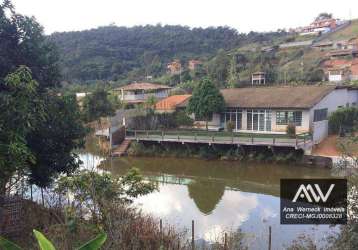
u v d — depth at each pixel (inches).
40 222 441.7
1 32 508.1
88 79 3243.1
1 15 510.9
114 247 319.0
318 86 1437.0
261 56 3223.4
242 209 752.3
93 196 398.6
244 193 878.4
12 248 167.5
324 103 1341.0
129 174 563.2
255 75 2529.5
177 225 641.6
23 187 465.7
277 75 2618.1
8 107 399.9
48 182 565.9
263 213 716.0
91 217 399.2
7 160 387.9
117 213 385.7
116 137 1428.4
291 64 3112.7
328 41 3666.3
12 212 446.0
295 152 1141.7
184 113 1587.1
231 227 608.7
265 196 840.3
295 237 559.2
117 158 1321.4
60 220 393.7
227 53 3612.2
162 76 3334.2
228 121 1480.1
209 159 1257.4
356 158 355.9
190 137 1293.1
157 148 1355.8
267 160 1167.0
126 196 634.8
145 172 1129.4
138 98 2151.8
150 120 1567.4
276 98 1396.4
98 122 1604.3
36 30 542.3
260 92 1508.4
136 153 1358.3
